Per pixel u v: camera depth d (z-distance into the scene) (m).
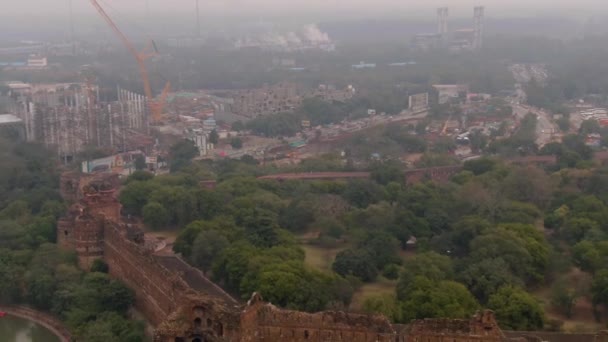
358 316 185.62
